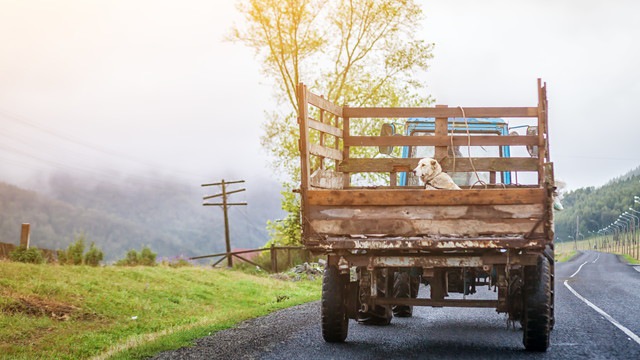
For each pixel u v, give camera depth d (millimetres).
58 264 23188
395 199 8172
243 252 34219
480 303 8539
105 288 18609
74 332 13375
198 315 17172
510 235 7949
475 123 12828
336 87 33750
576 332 10359
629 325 11250
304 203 8344
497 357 8070
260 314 13695
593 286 24906
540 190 7836
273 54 32875
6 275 17562
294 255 34094
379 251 8367
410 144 10289
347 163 10844
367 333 10320
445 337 9875
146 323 15195
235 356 8375
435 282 8664
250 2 32000
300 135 8336
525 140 9711
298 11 32219
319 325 11352
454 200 8047
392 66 33500
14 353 11031
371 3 32375
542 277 8227
